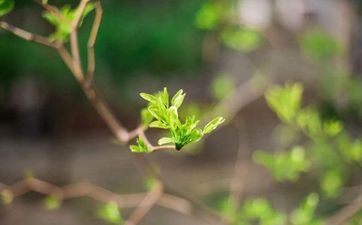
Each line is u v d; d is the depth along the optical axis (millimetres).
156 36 1711
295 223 834
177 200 812
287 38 1898
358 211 913
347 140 1078
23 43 1651
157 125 438
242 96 1525
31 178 830
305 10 1855
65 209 2094
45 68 1745
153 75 1897
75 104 2703
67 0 1288
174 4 1711
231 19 1230
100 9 620
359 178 1227
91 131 3553
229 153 3018
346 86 1651
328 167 1178
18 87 2799
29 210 2104
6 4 577
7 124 3410
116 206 738
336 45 1440
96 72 1742
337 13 1829
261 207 863
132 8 1713
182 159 2934
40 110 3076
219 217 876
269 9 1775
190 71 1892
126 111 2525
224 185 1438
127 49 1706
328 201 1282
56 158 2740
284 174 897
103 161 3057
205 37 1713
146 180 787
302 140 1330
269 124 3164
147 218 2000
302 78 2002
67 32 629
